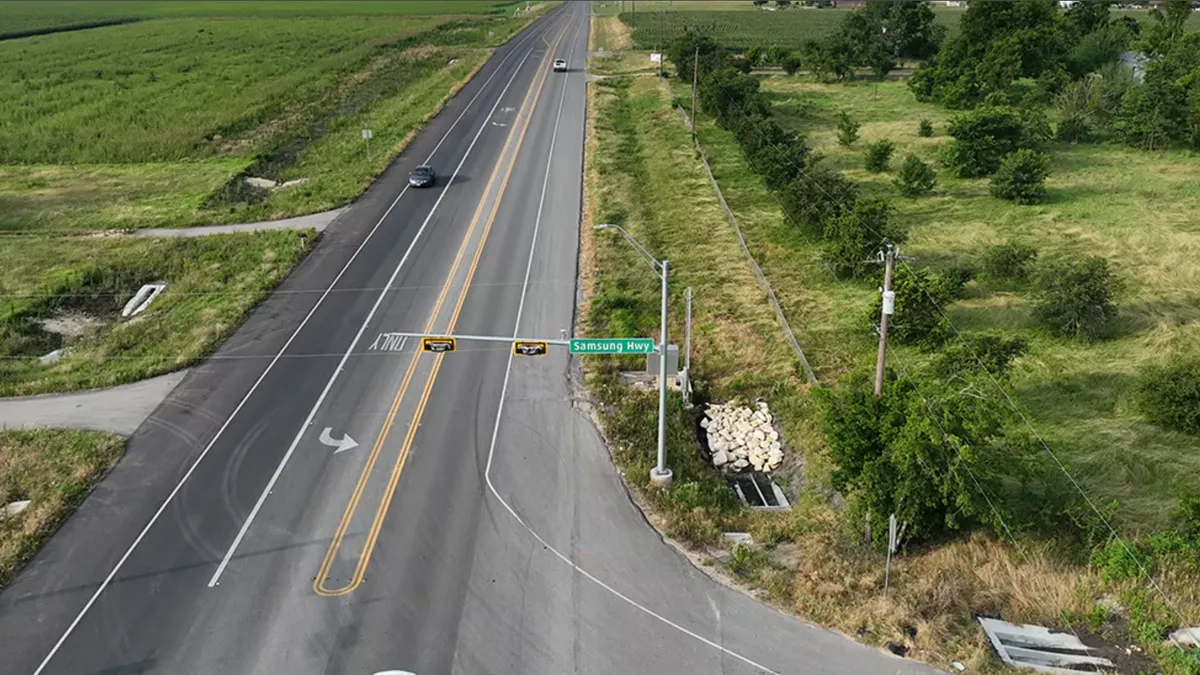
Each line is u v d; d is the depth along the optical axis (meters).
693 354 36.88
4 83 91.19
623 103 82.25
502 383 34.31
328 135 72.56
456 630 21.91
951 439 22.30
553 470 28.81
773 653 21.16
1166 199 52.75
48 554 24.86
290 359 36.16
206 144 69.50
